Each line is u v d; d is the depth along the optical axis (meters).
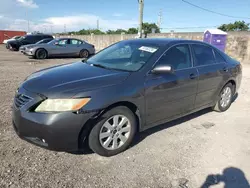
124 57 3.80
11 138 3.40
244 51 14.06
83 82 2.91
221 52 4.90
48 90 2.74
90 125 2.84
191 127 4.14
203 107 4.46
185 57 3.99
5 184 2.45
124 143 3.19
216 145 3.53
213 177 2.76
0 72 8.80
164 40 4.06
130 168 2.86
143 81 3.24
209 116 4.73
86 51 16.47
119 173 2.75
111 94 2.88
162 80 3.45
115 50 4.18
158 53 3.60
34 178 2.57
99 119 2.86
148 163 2.98
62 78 3.06
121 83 3.04
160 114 3.58
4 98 5.27
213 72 4.37
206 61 4.38
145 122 3.40
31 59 14.12
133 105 3.18
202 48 4.42
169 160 3.07
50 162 2.89
